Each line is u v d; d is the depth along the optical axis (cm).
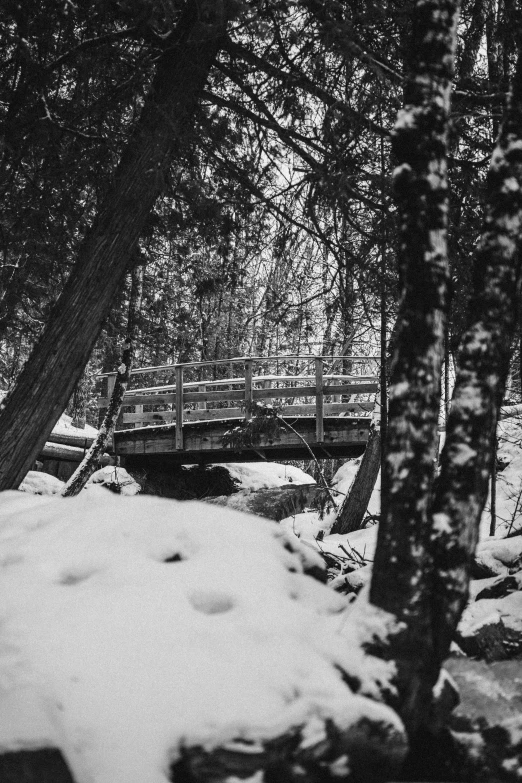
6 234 702
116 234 589
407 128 348
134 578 288
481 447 330
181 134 626
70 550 311
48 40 593
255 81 667
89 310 578
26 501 400
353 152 661
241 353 2256
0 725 232
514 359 834
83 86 630
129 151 610
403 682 285
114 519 331
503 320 344
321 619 301
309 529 1090
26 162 677
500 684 366
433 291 333
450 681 317
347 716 251
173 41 625
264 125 650
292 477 1551
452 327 666
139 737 234
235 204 720
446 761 302
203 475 1428
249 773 234
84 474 987
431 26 356
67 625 262
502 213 353
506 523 944
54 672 245
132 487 1325
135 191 596
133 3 546
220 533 326
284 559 329
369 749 252
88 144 652
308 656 270
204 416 1368
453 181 658
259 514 1158
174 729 237
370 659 285
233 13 540
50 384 563
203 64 622
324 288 755
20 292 724
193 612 275
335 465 2061
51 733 232
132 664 250
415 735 287
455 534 318
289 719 243
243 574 301
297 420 1255
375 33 646
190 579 291
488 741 306
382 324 767
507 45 676
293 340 1598
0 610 275
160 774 229
